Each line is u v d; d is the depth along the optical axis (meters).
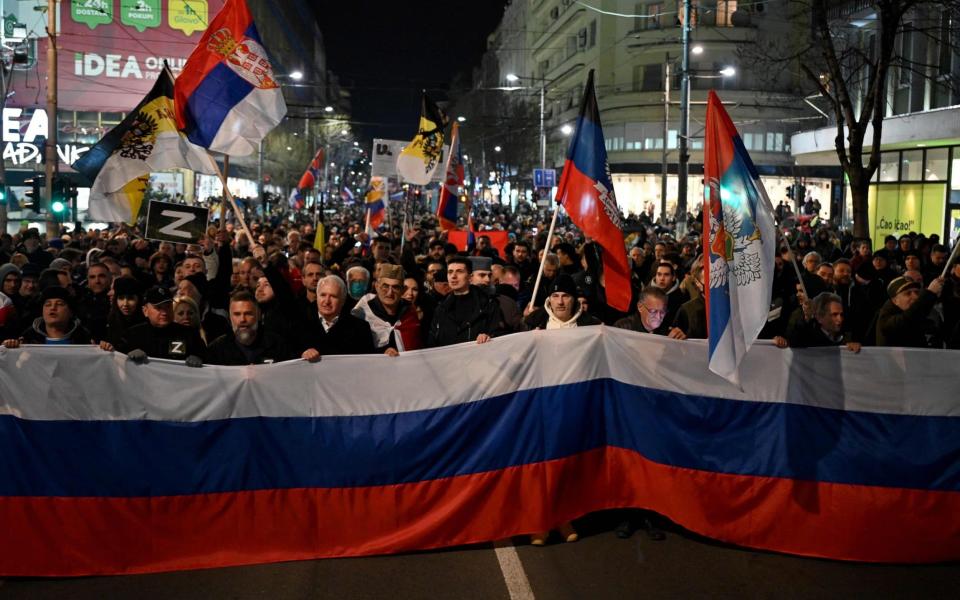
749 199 5.80
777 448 5.98
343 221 33.19
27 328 7.85
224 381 5.80
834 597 5.20
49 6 23.27
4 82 37.59
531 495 6.07
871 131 25.56
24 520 5.59
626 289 6.88
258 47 8.18
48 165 23.31
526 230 29.95
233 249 14.91
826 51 18.58
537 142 71.88
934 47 24.94
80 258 12.45
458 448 6.02
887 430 5.91
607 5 62.81
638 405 6.27
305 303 7.62
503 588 5.32
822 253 19.14
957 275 8.84
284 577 5.53
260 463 5.82
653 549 5.99
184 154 8.86
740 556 5.87
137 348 6.34
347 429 5.91
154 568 5.65
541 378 6.19
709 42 57.34
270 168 70.25
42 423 5.63
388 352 5.96
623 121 60.91
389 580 5.45
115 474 5.66
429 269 9.78
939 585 5.40
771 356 6.03
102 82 61.31
